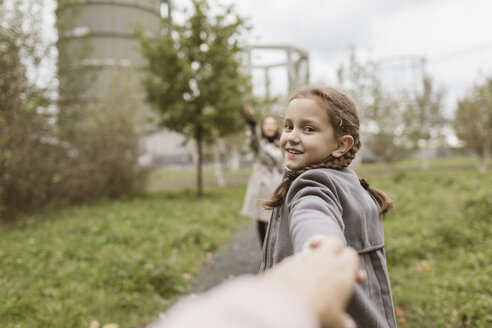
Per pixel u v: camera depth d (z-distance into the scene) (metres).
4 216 6.59
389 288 1.10
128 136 10.98
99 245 4.72
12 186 6.53
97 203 9.22
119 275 3.50
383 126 19.14
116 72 12.30
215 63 10.37
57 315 2.79
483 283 2.93
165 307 3.19
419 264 3.72
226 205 8.69
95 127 10.04
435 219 5.49
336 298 0.36
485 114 17.45
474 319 2.42
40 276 3.62
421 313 2.60
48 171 7.27
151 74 11.05
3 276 3.65
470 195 7.48
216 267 4.34
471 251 3.97
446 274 3.31
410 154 19.64
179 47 10.52
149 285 3.43
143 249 4.51
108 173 9.73
